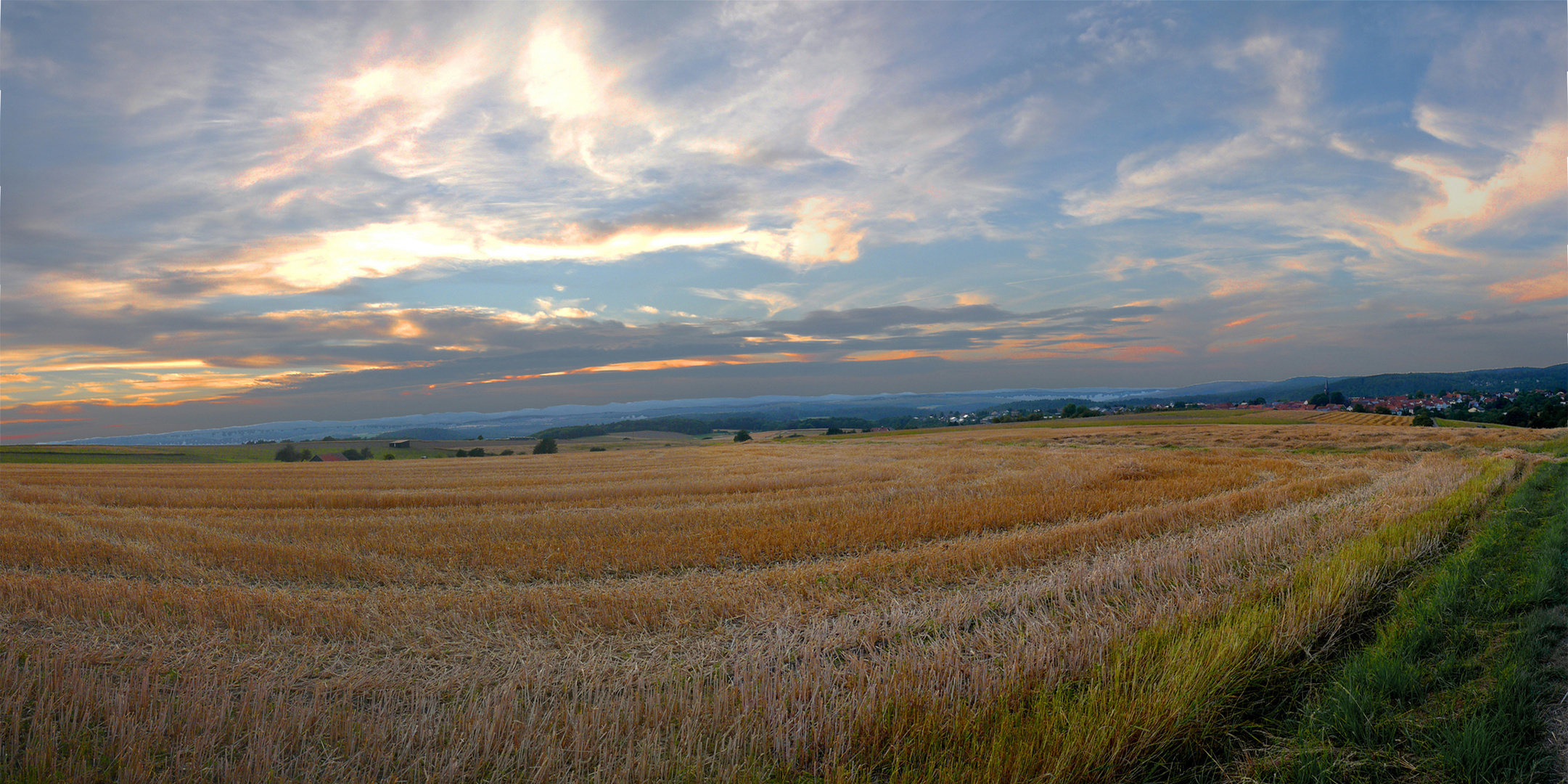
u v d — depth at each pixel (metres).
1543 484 14.80
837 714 4.43
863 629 6.73
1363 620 6.18
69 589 8.59
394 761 4.33
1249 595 6.71
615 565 10.85
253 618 7.46
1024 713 4.48
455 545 12.51
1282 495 15.49
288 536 13.77
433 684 5.76
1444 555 8.44
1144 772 3.87
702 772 4.00
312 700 5.44
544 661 6.24
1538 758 3.68
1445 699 4.51
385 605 8.14
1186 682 4.38
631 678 5.77
